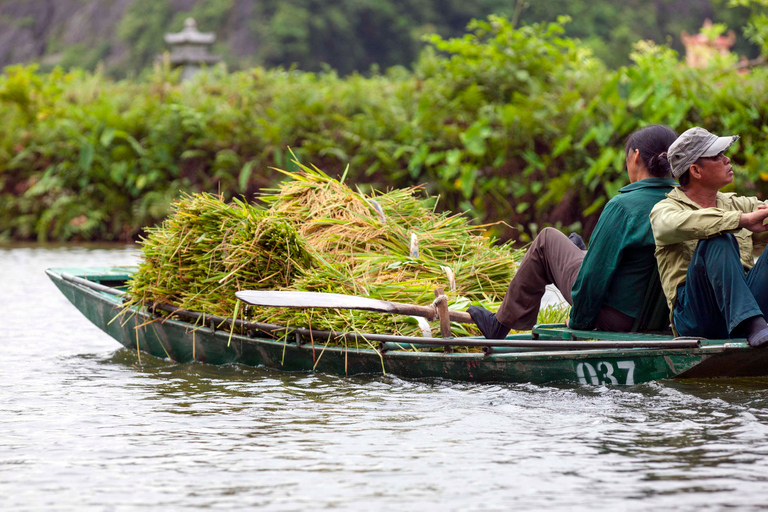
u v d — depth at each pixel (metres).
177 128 45.44
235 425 11.26
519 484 8.81
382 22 158.62
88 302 18.47
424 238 17.16
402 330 14.48
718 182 12.12
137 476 9.25
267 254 15.44
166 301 16.50
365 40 160.50
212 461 9.74
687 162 12.12
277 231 15.39
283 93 45.44
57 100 50.56
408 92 43.03
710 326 12.19
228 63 155.62
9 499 8.61
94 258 36.16
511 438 10.40
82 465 9.64
